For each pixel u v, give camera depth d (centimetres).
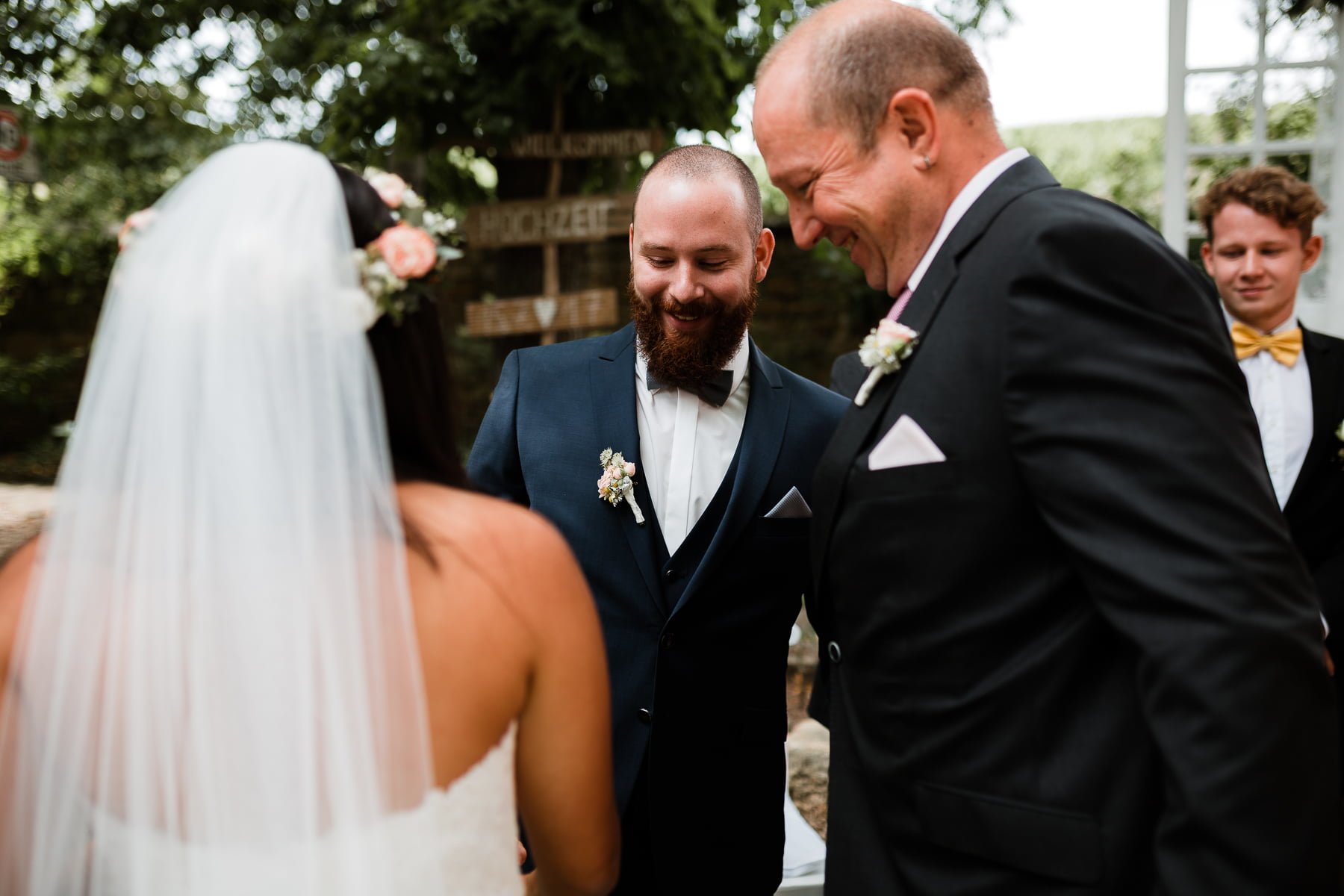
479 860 110
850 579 147
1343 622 234
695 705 194
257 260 107
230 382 104
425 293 124
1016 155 144
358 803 102
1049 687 131
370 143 625
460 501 118
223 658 101
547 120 586
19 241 949
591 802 125
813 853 242
